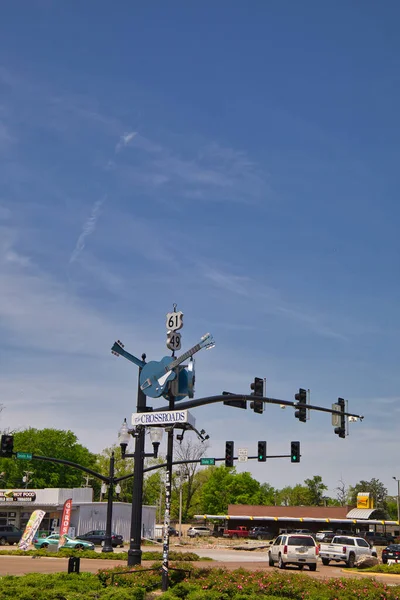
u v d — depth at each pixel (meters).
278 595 20.36
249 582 20.95
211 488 132.38
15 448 107.88
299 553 37.22
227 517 104.25
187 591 20.14
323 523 102.00
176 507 135.38
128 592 19.44
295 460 36.00
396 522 95.06
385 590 20.31
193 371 22.62
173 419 21.11
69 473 111.31
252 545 81.31
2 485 105.94
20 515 72.81
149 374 22.95
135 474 26.02
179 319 22.84
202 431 21.88
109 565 35.09
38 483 105.69
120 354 25.19
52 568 32.53
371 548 42.62
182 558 42.22
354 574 35.75
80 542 53.19
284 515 103.19
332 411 30.86
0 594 19.41
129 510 74.88
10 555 45.12
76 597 18.88
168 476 20.88
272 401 27.72
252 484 132.38
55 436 110.88
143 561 38.44
